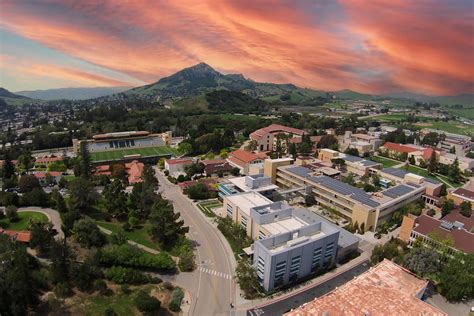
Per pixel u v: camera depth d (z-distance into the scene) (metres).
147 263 80.88
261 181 122.62
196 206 124.81
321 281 81.06
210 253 92.19
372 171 158.25
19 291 61.69
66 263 74.38
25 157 167.12
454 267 76.38
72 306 67.25
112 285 74.81
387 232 106.12
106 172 158.88
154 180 140.00
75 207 107.19
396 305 59.34
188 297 73.75
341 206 116.56
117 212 107.44
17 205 113.06
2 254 71.75
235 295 75.12
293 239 81.12
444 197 132.00
